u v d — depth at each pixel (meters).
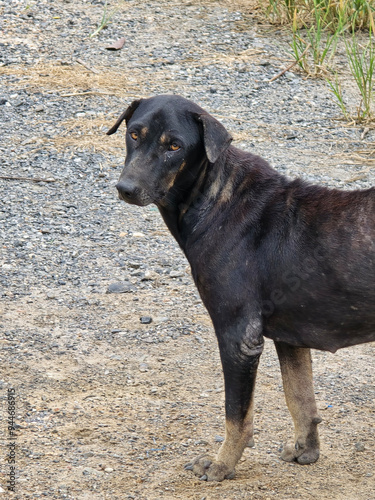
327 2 17.56
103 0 19.42
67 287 9.91
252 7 19.19
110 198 12.31
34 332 8.85
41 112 14.76
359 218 5.96
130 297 9.72
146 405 7.57
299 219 6.16
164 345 8.70
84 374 8.08
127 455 6.79
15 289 9.80
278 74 16.16
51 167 13.10
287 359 6.66
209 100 15.17
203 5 19.36
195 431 7.18
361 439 7.14
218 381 8.05
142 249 10.91
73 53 16.89
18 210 11.82
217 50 17.16
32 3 19.08
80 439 6.98
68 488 6.27
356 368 8.38
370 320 6.06
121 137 14.08
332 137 14.16
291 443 6.90
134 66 16.42
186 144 6.21
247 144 13.73
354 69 14.73
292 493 6.32
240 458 6.65
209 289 6.33
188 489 6.35
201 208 6.40
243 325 6.21
